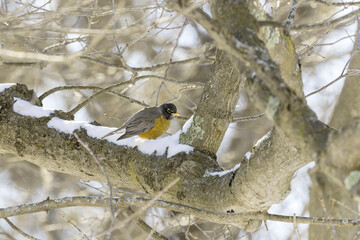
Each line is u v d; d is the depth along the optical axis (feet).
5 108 38.01
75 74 71.67
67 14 33.42
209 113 34.94
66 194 63.57
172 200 33.27
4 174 66.44
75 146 36.24
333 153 13.64
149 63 71.77
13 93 38.81
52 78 70.64
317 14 58.90
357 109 54.80
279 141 23.31
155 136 45.91
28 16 36.27
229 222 32.83
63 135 36.65
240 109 71.56
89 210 59.67
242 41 17.97
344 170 13.46
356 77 55.67
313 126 14.64
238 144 71.97
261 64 15.76
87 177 38.01
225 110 35.01
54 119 37.68
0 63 29.17
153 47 72.79
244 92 71.72
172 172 33.14
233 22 18.74
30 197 64.34
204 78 70.79
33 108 38.19
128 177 35.24
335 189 49.52
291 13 26.40
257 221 32.30
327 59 70.54
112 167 35.47
